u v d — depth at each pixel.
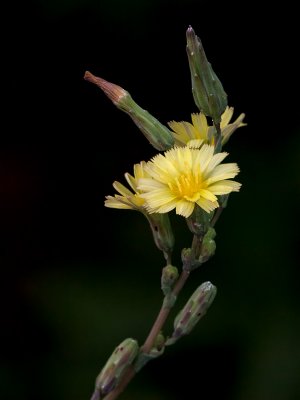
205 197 0.12
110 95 0.13
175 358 0.27
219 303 0.26
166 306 0.13
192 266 0.13
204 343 0.26
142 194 0.12
